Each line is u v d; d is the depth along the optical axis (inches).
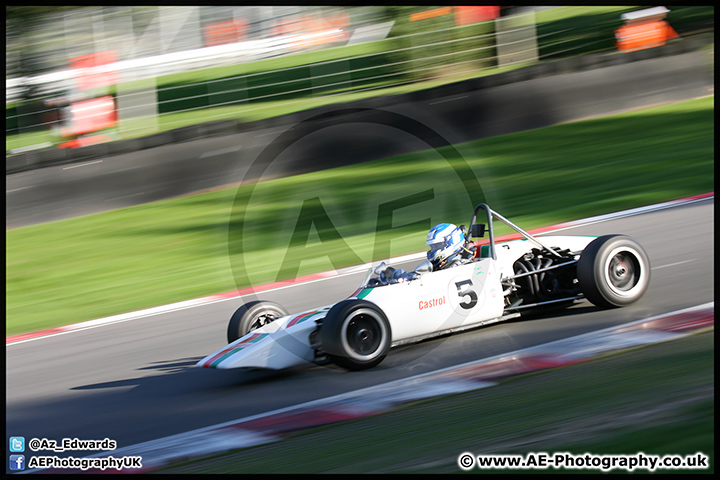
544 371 589.6
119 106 3024.1
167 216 1873.8
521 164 1870.1
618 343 637.3
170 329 1005.2
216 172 2119.8
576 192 1562.5
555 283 798.5
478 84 2262.6
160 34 3774.6
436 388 591.2
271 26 3961.6
